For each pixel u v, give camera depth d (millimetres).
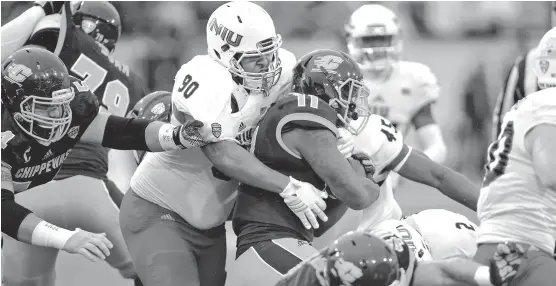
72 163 16156
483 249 10844
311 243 12438
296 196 11742
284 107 12023
